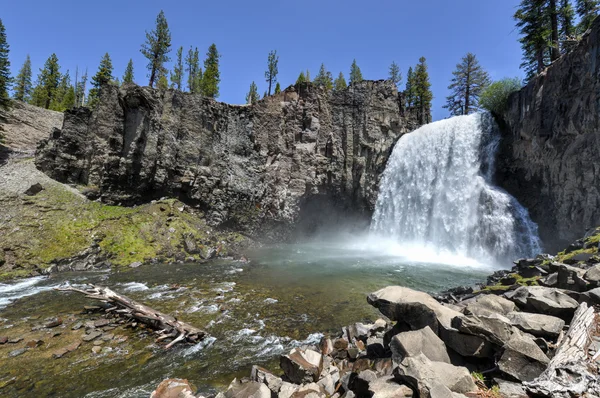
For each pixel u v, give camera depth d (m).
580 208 23.48
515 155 31.97
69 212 26.98
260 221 39.69
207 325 13.20
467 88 60.19
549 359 5.53
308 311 15.18
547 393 4.50
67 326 12.67
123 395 8.36
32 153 38.12
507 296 9.08
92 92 59.84
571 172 24.36
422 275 23.67
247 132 40.91
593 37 21.58
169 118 34.94
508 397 4.93
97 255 23.81
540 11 35.41
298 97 45.19
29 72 75.62
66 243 23.75
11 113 46.97
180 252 27.73
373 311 15.26
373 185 44.88
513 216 29.91
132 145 32.31
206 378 9.22
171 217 31.55
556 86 25.67
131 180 32.44
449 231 35.81
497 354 5.98
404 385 5.34
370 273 24.09
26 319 13.33
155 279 20.61
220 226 36.47
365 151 45.03
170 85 66.56
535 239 28.00
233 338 12.06
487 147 35.00
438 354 6.43
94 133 31.83
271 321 13.80
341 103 45.56
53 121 53.50
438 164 38.91
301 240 43.66
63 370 9.46
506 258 29.61
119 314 13.98
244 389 6.89
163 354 10.66
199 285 19.45
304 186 42.44
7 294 16.73
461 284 20.91
